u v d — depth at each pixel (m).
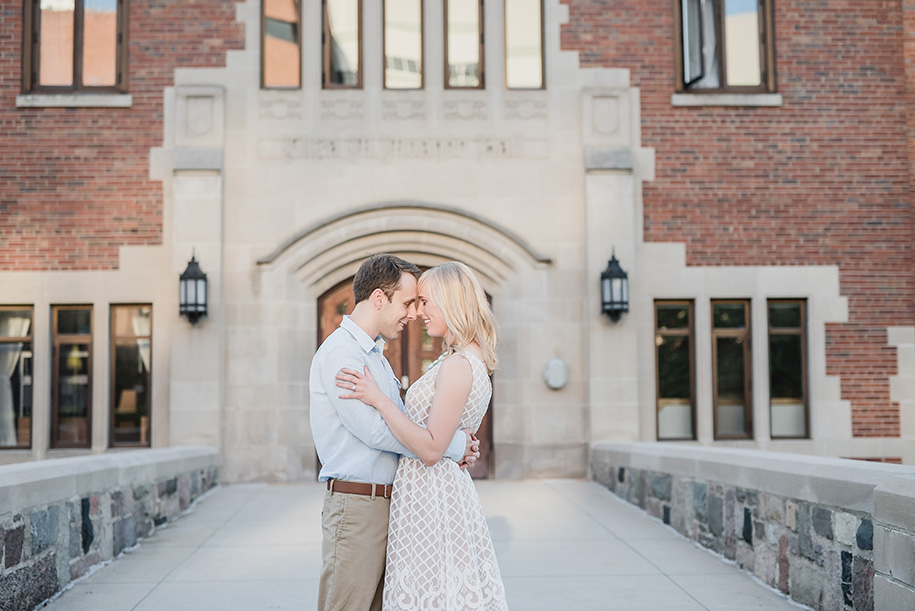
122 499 6.00
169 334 9.61
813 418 9.95
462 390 2.89
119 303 9.76
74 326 9.79
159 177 9.78
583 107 9.98
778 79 10.15
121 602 4.67
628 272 9.82
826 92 10.17
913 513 3.27
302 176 9.83
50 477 4.73
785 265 10.04
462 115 9.97
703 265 10.00
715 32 10.26
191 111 9.77
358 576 2.90
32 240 9.68
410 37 10.13
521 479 9.74
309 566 5.55
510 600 4.73
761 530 5.11
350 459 2.95
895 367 10.02
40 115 9.74
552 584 5.07
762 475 5.04
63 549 4.90
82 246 9.70
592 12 10.09
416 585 2.88
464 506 2.98
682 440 10.00
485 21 10.07
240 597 4.80
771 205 10.08
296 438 9.69
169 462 7.24
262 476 9.55
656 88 10.08
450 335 3.02
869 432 9.96
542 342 9.84
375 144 9.90
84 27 9.93
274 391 9.63
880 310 10.05
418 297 3.07
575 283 9.89
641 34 10.12
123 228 9.73
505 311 9.97
